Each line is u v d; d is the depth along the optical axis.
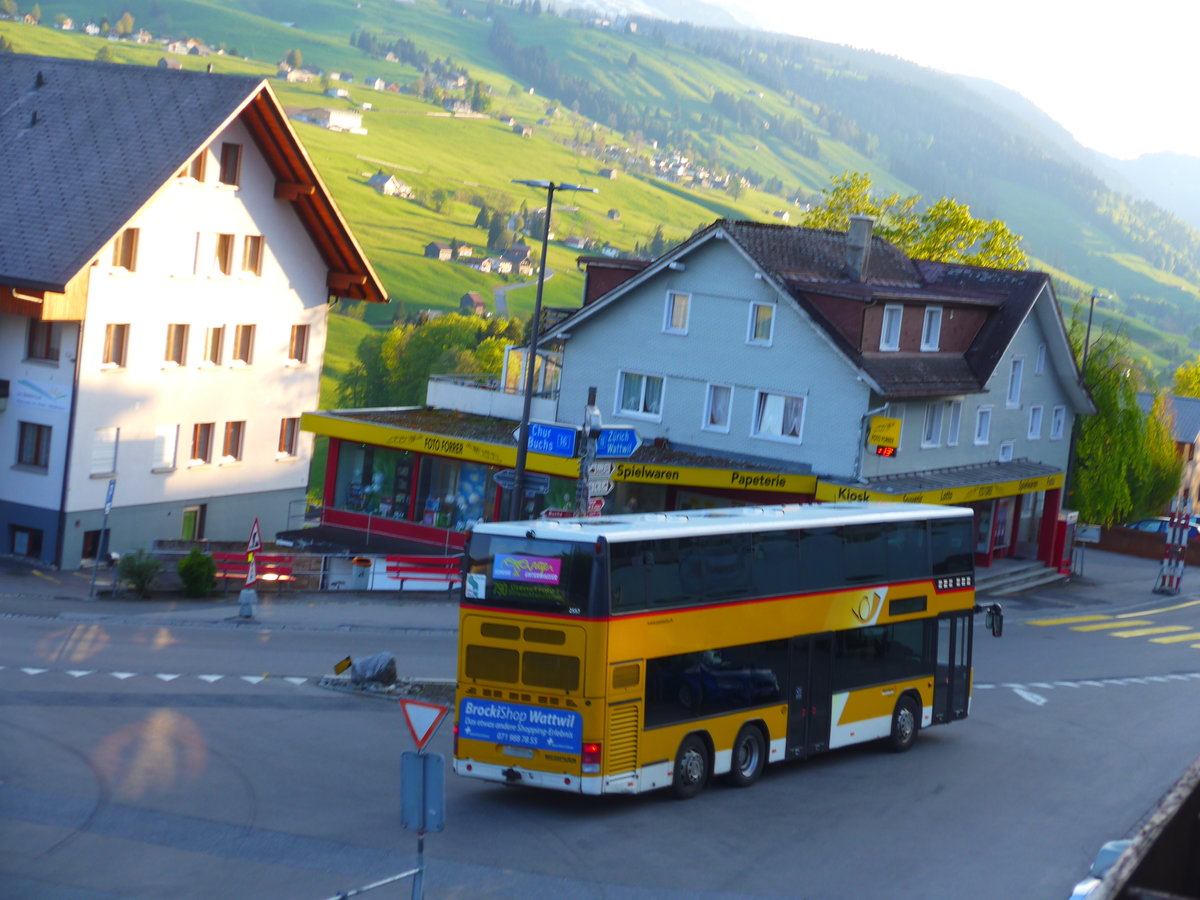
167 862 16.86
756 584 22.30
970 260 76.06
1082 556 58.75
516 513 31.64
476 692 20.09
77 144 49.16
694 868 17.92
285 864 17.05
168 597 40.50
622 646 19.62
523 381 56.44
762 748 22.55
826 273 49.72
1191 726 31.12
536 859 17.92
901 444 47.59
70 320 45.62
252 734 23.56
